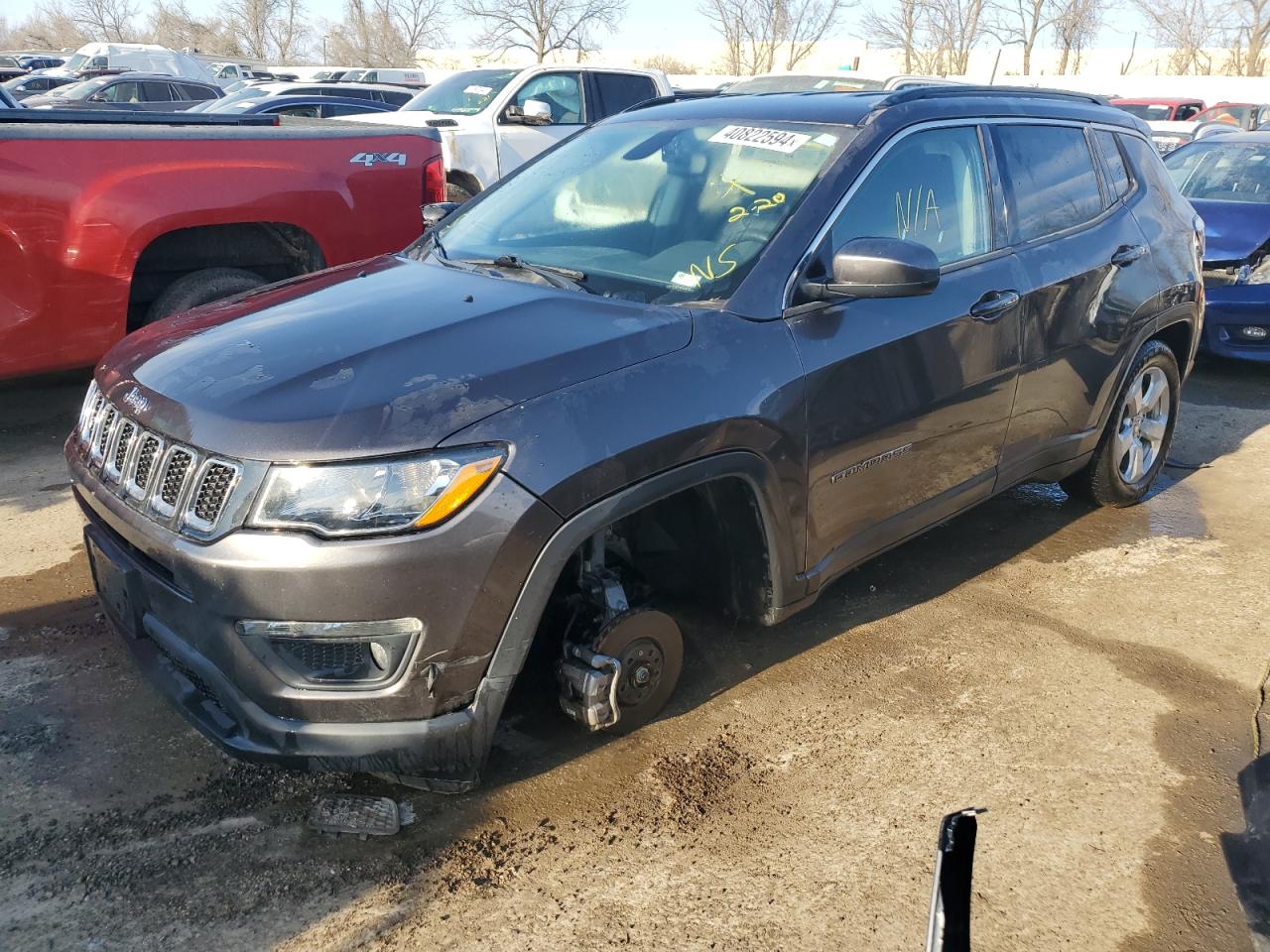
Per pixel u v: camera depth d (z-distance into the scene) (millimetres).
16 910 2439
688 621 3822
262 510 2416
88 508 2977
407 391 2535
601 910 2516
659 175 3689
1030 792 2984
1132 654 3748
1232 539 4766
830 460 3215
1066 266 4086
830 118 3611
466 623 2492
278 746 2520
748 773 3029
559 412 2598
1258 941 2488
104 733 3105
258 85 16344
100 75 22250
